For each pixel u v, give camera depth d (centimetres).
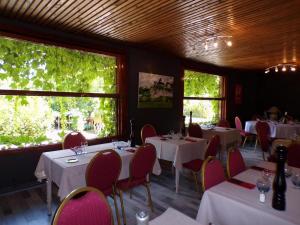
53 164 270
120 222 266
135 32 385
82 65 430
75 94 418
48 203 284
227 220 171
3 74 346
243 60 632
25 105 371
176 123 590
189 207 308
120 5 277
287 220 142
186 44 462
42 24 351
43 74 384
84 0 265
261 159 563
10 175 345
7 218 276
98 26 357
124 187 269
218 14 302
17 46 357
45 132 392
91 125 450
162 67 549
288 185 200
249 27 353
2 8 295
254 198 172
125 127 482
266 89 882
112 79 475
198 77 681
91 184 234
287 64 687
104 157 237
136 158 267
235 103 809
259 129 513
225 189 189
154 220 138
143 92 510
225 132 508
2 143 351
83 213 138
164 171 456
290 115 823
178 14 304
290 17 311
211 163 222
